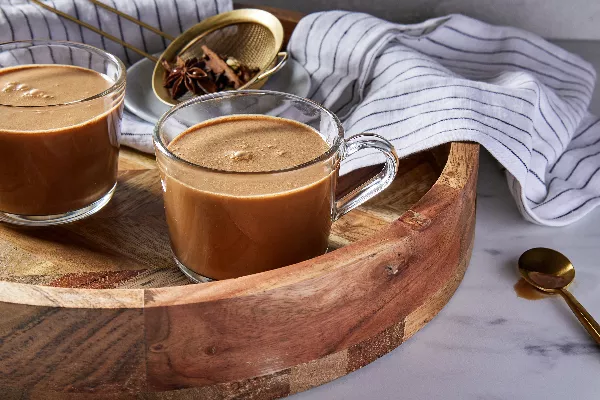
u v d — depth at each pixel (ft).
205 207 2.00
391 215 2.31
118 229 2.27
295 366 1.98
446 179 2.16
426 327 2.15
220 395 1.97
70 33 2.74
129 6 2.78
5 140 2.14
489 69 2.86
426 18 3.04
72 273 2.16
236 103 2.16
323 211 2.06
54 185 2.21
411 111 2.43
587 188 2.50
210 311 1.87
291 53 2.78
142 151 2.51
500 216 2.44
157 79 2.65
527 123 2.39
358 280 1.96
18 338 1.89
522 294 2.23
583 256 2.33
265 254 2.05
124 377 1.93
